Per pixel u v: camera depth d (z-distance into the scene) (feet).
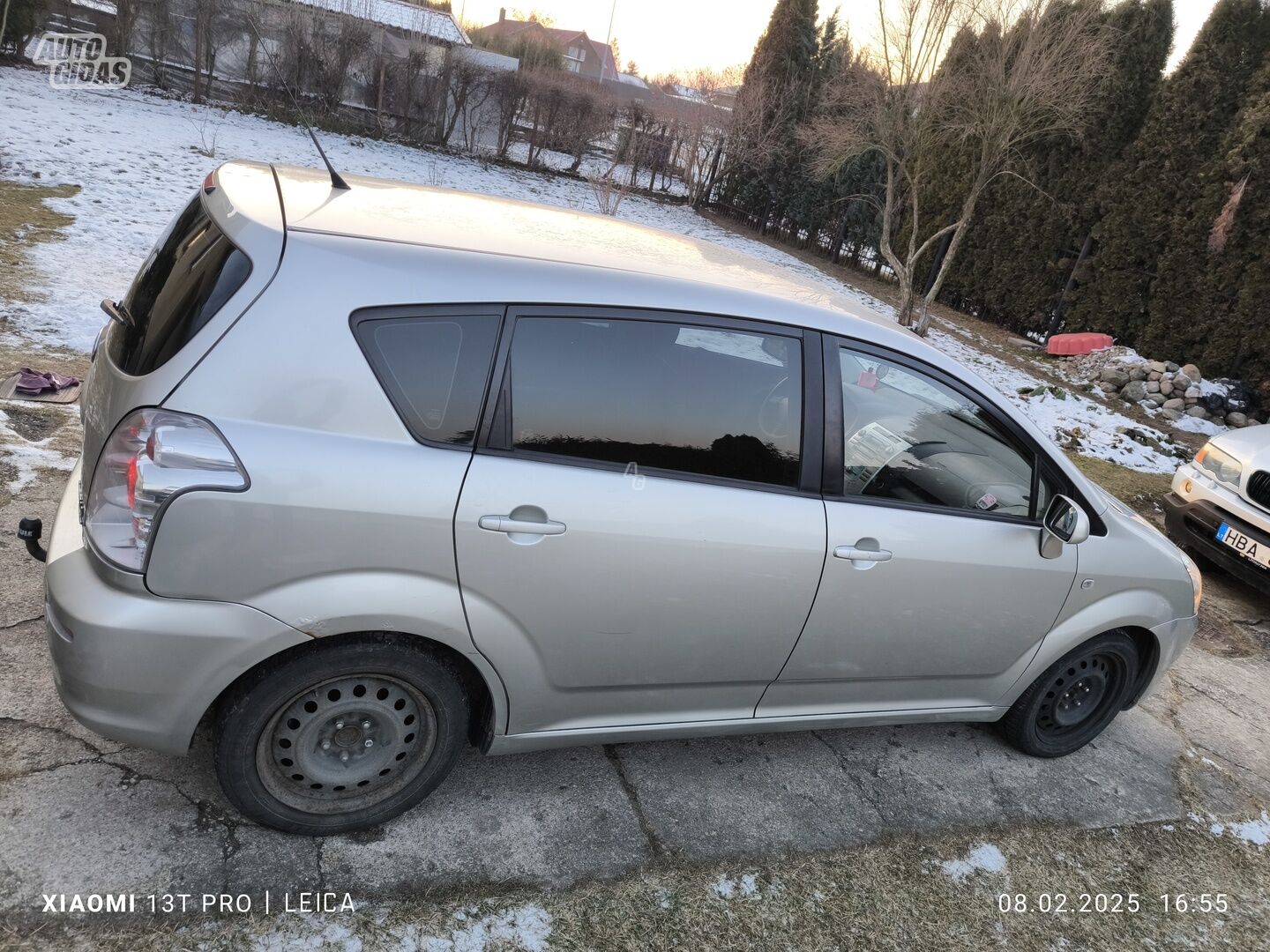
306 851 7.20
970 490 8.96
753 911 7.62
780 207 70.54
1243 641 16.01
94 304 19.39
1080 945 8.07
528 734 7.78
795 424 7.98
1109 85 41.24
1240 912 8.93
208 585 6.12
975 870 8.72
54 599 6.25
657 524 7.30
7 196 27.45
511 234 7.76
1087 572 9.70
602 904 7.33
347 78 63.87
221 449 6.03
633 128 73.82
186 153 42.45
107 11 57.77
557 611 7.18
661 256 8.47
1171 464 27.78
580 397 7.12
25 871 6.42
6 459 12.11
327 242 6.54
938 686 9.54
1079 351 40.88
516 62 78.64
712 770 9.34
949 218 52.31
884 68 38.27
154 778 7.52
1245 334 35.55
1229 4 36.50
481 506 6.68
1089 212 43.16
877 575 8.34
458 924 6.84
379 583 6.51
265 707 6.61
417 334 6.60
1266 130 34.45
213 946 6.23
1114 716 11.04
